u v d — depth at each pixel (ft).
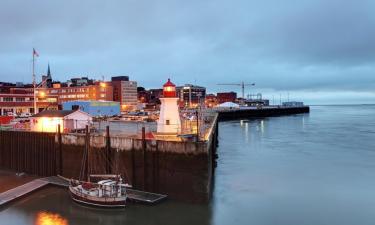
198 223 92.73
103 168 119.85
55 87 646.33
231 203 110.32
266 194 120.16
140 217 95.71
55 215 97.91
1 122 208.33
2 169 151.64
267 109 631.56
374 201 112.78
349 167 162.20
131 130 157.79
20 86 650.43
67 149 131.54
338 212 103.24
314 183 134.21
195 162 104.32
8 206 104.99
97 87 611.47
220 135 296.10
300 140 260.21
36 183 123.34
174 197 107.24
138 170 113.19
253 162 174.70
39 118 153.89
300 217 98.89
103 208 100.63
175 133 127.44
